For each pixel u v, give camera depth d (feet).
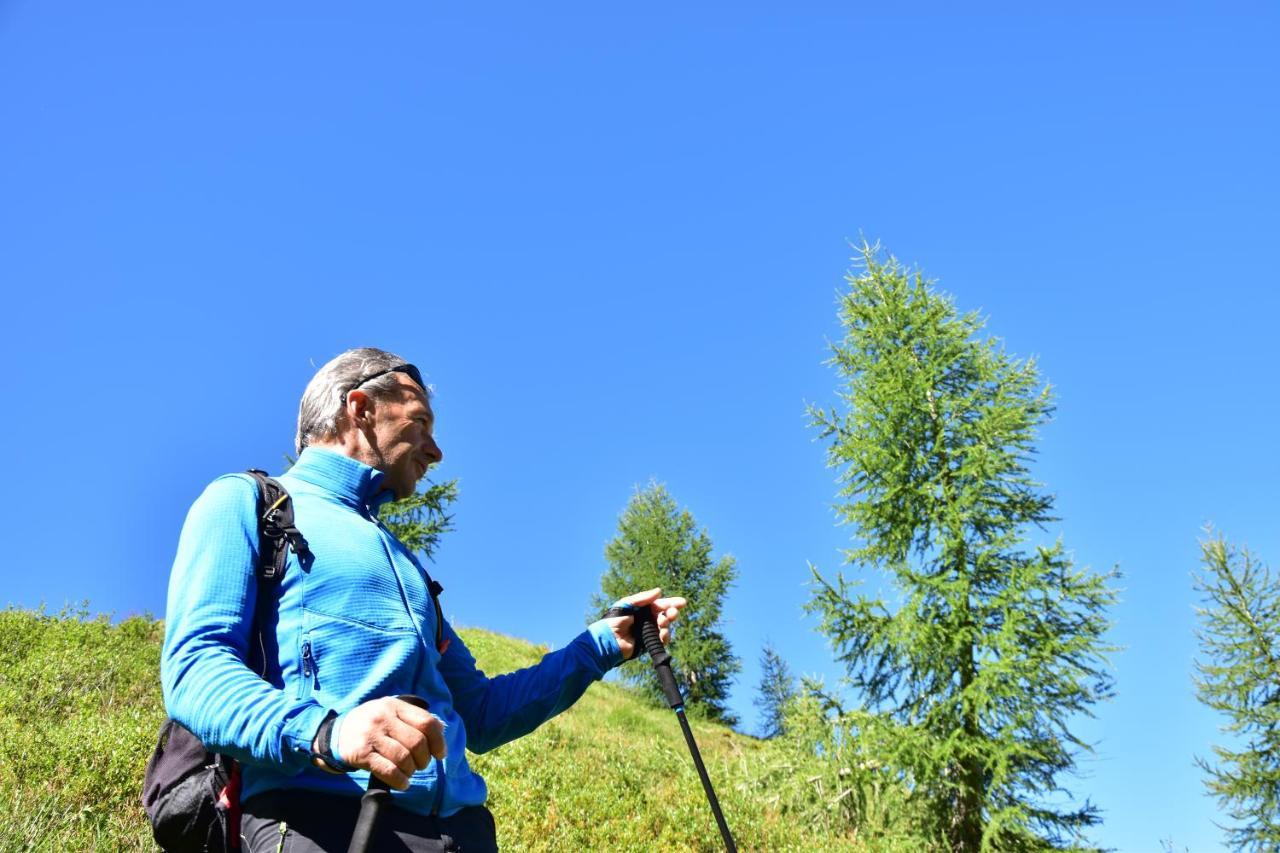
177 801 6.31
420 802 6.33
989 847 38.88
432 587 7.91
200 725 5.58
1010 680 39.58
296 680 6.27
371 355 8.46
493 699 8.27
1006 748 38.81
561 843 24.63
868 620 42.93
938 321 47.60
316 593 6.61
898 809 40.29
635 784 33.53
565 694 8.43
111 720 22.04
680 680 114.42
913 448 46.26
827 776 41.01
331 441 8.06
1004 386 45.73
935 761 40.09
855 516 46.03
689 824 29.12
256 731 5.44
